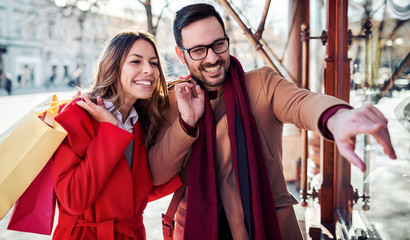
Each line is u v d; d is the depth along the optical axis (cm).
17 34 2844
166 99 160
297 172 364
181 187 155
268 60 314
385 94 125
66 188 124
